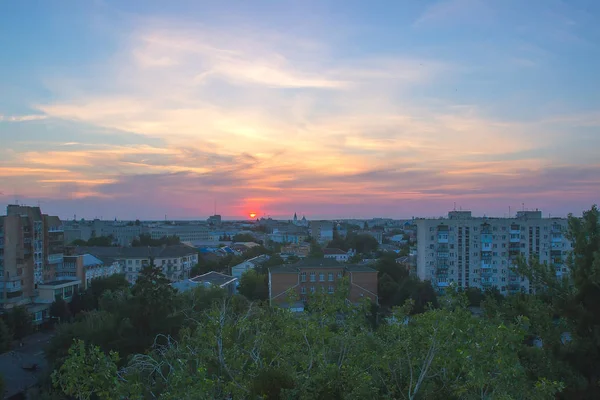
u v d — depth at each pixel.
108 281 81.94
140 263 114.50
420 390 16.36
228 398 16.00
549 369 17.52
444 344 14.95
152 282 40.50
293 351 17.20
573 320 18.84
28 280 74.88
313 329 16.67
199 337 19.09
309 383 14.66
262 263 107.31
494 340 13.66
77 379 14.61
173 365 20.09
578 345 17.94
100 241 157.00
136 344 36.47
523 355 18.19
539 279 20.64
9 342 57.28
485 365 13.56
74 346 15.07
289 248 158.62
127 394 15.18
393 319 19.23
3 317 62.94
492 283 81.00
